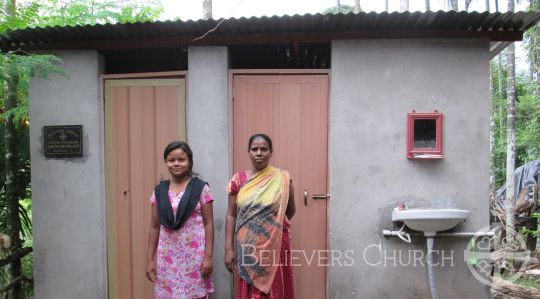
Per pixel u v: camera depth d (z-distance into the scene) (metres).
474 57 3.00
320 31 3.00
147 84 3.25
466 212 2.81
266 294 2.50
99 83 3.26
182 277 2.54
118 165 3.28
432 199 3.03
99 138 3.25
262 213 2.50
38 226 3.29
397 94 3.03
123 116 3.27
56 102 3.25
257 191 2.52
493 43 3.30
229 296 3.12
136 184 3.27
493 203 6.70
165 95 3.24
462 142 3.02
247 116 3.19
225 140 3.12
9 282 3.61
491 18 2.74
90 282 3.28
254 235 2.49
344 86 3.04
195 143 3.13
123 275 3.31
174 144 2.60
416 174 3.04
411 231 3.03
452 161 3.02
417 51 3.02
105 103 3.28
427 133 3.03
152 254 2.67
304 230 3.19
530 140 7.39
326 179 3.17
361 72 3.04
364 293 3.09
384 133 3.04
